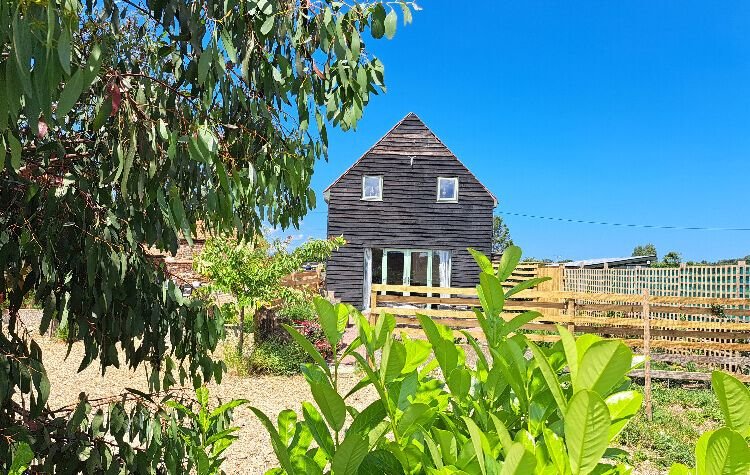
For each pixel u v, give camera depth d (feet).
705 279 32.45
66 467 6.81
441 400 4.03
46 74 3.89
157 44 8.48
